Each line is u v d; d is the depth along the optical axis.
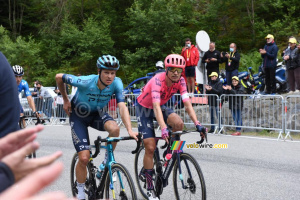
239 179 4.46
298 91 8.81
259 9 19.58
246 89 9.73
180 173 3.36
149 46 19.28
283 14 18.73
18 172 0.72
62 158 5.84
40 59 22.80
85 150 3.29
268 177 4.53
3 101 1.37
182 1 20.61
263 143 6.89
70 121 3.48
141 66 19.20
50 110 11.12
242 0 18.83
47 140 7.77
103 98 3.44
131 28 20.69
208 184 4.27
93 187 3.38
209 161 5.47
